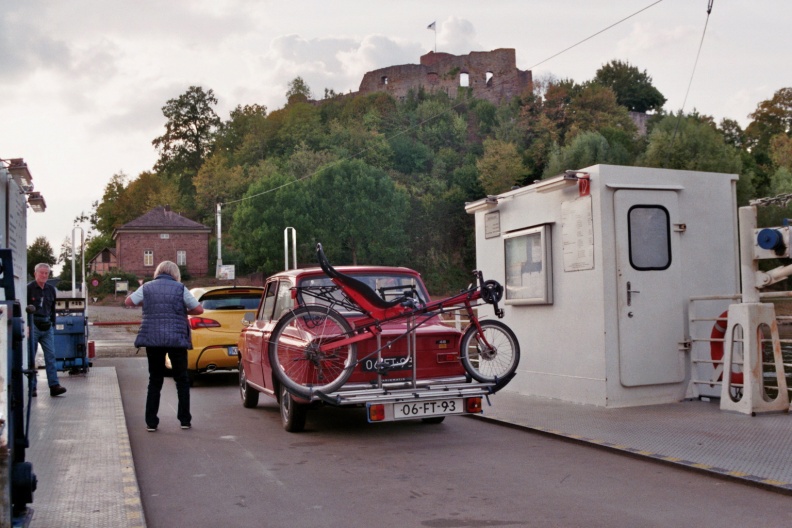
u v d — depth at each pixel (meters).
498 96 148.75
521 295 11.38
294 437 8.41
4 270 4.51
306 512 5.39
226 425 9.27
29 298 11.27
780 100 97.31
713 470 6.21
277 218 88.12
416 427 8.96
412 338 7.89
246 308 13.83
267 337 9.07
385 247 91.44
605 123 106.69
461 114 136.88
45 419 9.24
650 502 5.47
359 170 91.75
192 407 10.99
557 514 5.20
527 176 102.75
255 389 10.55
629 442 7.46
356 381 7.87
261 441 8.18
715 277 10.39
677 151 66.25
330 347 7.68
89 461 6.91
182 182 134.62
